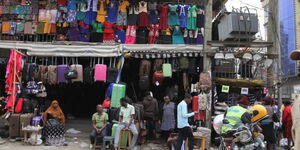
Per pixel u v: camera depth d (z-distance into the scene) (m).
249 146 5.07
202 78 8.55
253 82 8.84
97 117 8.20
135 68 10.83
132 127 7.84
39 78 9.38
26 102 8.99
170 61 9.75
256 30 8.62
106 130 8.28
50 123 8.30
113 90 8.91
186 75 9.57
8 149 7.58
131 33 10.24
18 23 10.41
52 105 8.90
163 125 8.71
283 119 8.85
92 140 8.09
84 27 10.28
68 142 8.62
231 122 5.38
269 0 9.21
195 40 10.37
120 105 8.64
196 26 10.30
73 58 9.75
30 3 10.52
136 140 8.01
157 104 9.22
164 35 10.31
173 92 10.04
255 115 5.64
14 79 8.84
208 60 8.79
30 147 7.86
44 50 9.55
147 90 10.30
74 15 10.27
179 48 9.41
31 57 9.75
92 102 12.66
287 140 8.81
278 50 8.89
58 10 10.34
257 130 5.50
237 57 8.65
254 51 9.10
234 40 8.95
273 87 8.98
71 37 10.26
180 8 10.29
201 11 10.37
